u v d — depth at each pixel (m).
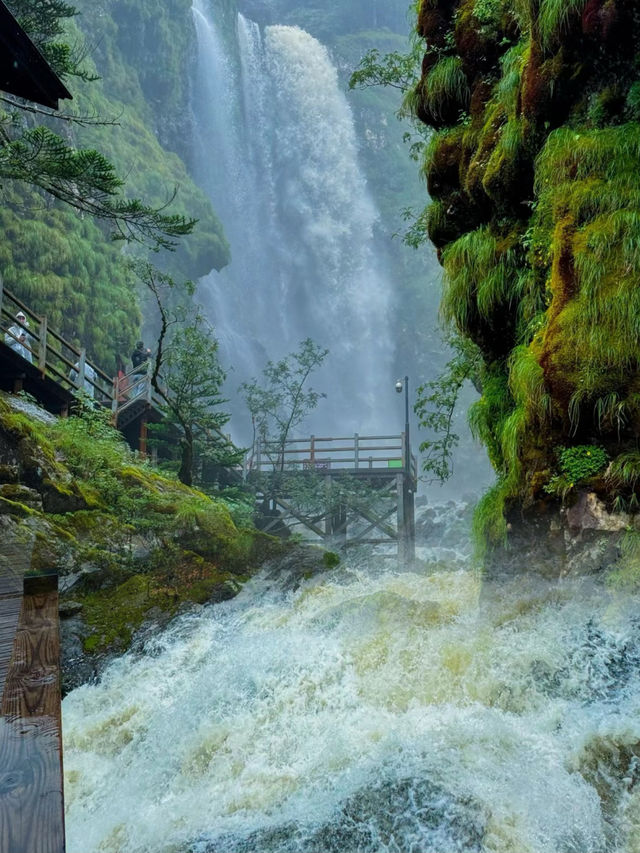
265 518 21.91
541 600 4.93
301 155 71.31
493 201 6.87
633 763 3.43
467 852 3.13
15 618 2.77
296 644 5.21
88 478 10.16
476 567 5.83
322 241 69.06
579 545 4.98
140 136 47.72
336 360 65.75
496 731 3.84
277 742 4.32
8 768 1.42
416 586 6.33
